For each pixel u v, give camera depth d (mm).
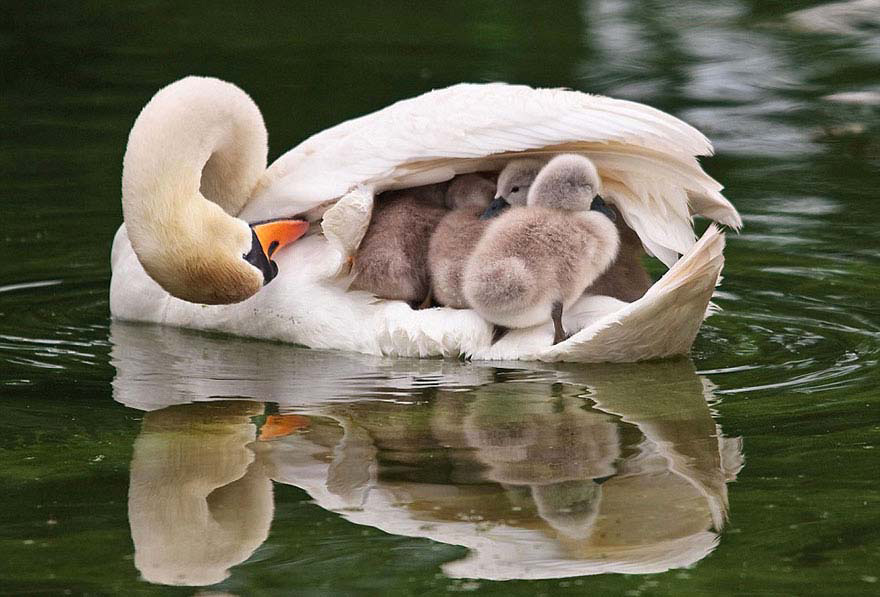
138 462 9594
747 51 23953
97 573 7867
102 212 16953
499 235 11328
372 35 25984
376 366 11711
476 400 10758
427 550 8102
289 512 8688
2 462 9609
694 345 12211
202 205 11766
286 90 22281
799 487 8875
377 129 12086
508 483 9039
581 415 10375
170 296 13102
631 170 11594
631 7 27672
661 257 11695
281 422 10375
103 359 12141
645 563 7867
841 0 27188
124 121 20859
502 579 7715
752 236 15484
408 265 11891
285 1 28953
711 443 9719
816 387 10961
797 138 19219
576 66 23156
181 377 11562
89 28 26656
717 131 19594
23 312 13648
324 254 12320
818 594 7445
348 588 7641
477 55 24156
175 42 25625
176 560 7988
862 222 15844
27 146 19672
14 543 8250
